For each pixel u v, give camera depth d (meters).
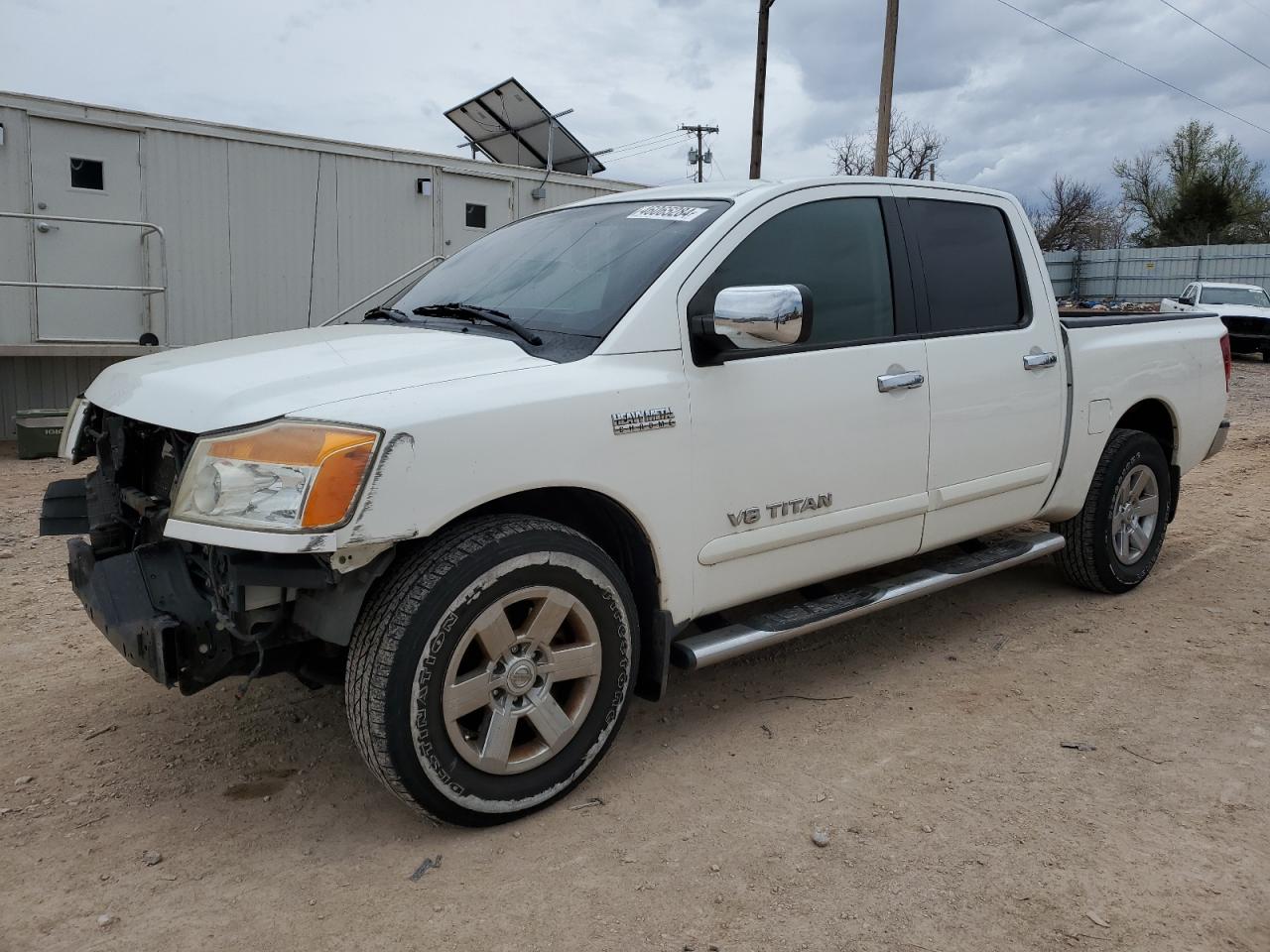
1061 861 2.65
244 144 10.76
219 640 2.71
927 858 2.66
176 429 2.67
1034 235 4.48
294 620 2.76
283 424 2.48
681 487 3.09
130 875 2.62
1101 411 4.59
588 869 2.62
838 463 3.50
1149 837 2.77
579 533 3.02
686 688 3.85
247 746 3.37
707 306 3.21
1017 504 4.28
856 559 3.67
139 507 2.96
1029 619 4.63
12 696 3.77
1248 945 2.32
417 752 2.59
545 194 13.24
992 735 3.42
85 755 3.30
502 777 2.78
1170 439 5.20
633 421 2.95
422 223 12.18
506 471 2.68
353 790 3.07
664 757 3.27
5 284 9.09
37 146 9.60
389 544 2.55
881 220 3.80
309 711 3.64
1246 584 5.16
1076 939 2.34
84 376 10.63
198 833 2.83
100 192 9.99
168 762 3.25
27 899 2.51
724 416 3.18
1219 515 6.82
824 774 3.14
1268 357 22.73
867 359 3.58
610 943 2.32
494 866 2.64
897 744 3.35
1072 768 3.17
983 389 3.98
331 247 11.48
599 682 2.95
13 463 8.95
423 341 3.05
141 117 10.09
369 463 2.44
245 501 2.44
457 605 2.60
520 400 2.74
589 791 3.04
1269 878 2.58
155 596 2.69
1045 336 4.30
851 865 2.63
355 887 2.56
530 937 2.35
